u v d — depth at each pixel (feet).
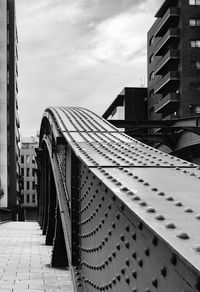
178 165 13.78
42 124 54.90
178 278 6.89
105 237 13.09
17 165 301.43
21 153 392.68
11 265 35.22
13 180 263.29
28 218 382.63
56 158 33.58
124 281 10.54
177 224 7.38
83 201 18.28
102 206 13.84
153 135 99.45
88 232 16.71
